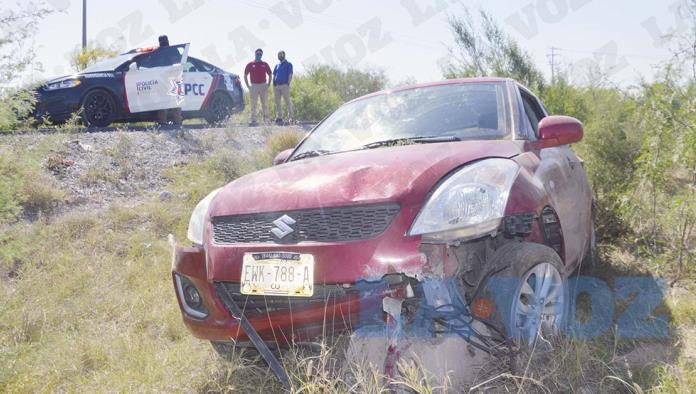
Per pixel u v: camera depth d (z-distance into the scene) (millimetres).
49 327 3900
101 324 4008
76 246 5684
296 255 2758
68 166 7777
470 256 2871
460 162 2943
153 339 3762
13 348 3346
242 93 13820
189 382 3125
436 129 3723
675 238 4559
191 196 7266
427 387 2381
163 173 8211
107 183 7535
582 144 6594
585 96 11703
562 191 3562
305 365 2904
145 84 11047
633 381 2686
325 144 3994
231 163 8617
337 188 2871
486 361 2820
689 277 4246
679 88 4699
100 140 9172
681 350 3037
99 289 4609
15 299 3977
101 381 3141
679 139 4520
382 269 2600
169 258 5320
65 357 3381
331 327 2785
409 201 2705
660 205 5129
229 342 3082
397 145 3582
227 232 3074
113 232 6051
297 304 2811
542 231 3078
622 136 6098
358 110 4262
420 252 2598
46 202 6582
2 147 3729
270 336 2934
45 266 5125
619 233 5508
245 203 3094
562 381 2707
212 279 3014
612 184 6023
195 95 12273
